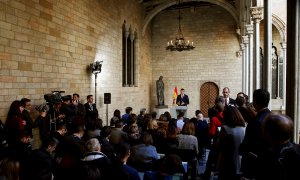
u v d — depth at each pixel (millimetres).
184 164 5367
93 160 3727
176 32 20797
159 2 19234
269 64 7828
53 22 9797
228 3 18109
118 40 15742
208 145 8242
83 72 11875
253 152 3279
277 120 2174
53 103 8516
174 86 20828
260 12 10055
